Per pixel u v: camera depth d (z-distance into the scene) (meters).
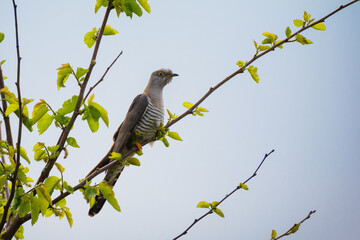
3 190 7.83
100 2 7.15
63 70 6.62
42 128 6.84
